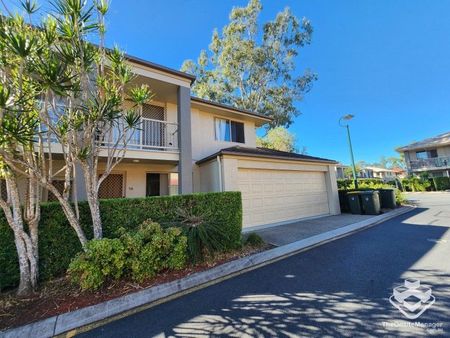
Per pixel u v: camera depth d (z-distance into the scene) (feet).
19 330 9.19
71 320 9.84
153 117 31.99
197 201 19.19
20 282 12.17
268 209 30.48
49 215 13.97
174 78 26.84
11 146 11.89
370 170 153.48
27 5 12.55
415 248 17.93
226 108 36.35
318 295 11.23
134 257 13.16
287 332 8.45
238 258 17.38
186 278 13.91
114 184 30.35
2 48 10.97
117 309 10.75
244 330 8.75
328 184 38.58
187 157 26.71
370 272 13.74
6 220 12.75
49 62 11.96
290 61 67.05
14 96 11.30
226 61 65.26
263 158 30.04
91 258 12.14
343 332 8.23
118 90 15.78
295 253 18.78
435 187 80.48
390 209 40.14
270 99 68.69
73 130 13.76
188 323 9.45
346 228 26.78
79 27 13.30
